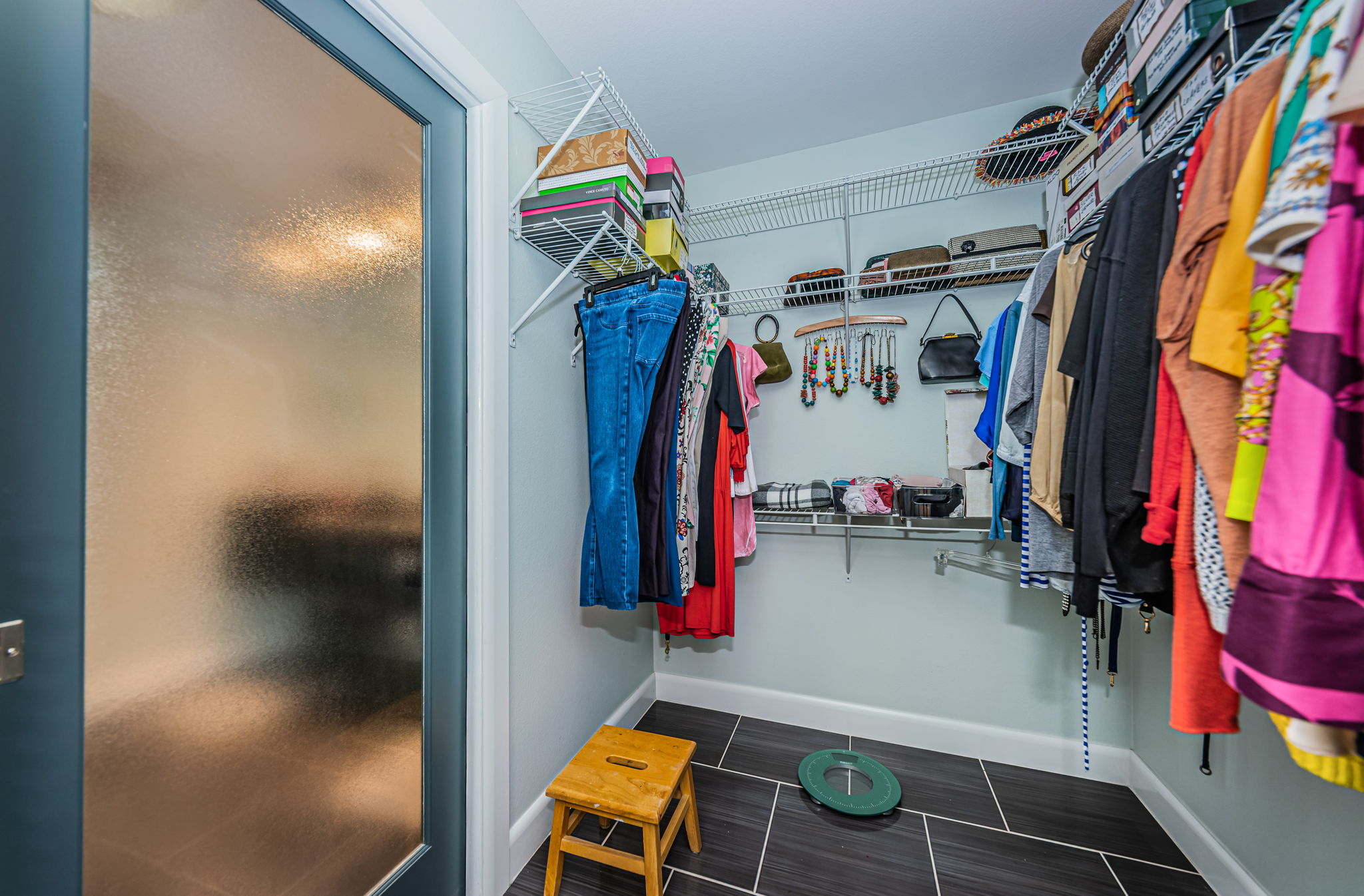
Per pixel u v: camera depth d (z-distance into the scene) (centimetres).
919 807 148
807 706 195
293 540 80
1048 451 104
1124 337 80
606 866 129
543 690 141
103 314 59
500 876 118
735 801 151
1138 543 79
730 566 168
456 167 114
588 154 125
